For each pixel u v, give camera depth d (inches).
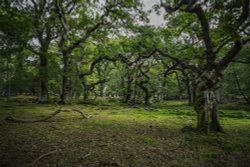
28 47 915.4
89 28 1289.4
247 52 1254.9
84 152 351.6
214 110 533.3
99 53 1451.8
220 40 641.0
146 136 475.5
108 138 445.1
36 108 962.7
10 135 431.5
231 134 523.2
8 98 1619.1
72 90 1744.6
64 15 1179.9
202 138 465.4
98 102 1464.1
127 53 1347.2
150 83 1759.4
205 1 492.4
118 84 2327.8
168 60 1325.0
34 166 290.8
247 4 478.9
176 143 429.7
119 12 1200.2
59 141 405.1
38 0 1068.5
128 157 344.5
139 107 1248.8
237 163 353.4
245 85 1471.5
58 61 1461.6
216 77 524.4
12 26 698.2
